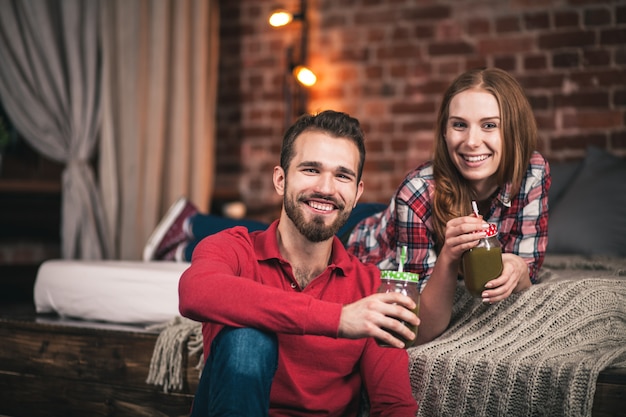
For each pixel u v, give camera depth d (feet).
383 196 13.85
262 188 14.93
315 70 14.39
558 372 5.28
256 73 14.98
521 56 12.92
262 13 14.93
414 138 13.67
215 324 5.20
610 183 10.36
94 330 7.29
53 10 13.69
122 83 14.14
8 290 12.30
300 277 5.49
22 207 13.37
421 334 6.16
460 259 5.88
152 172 14.20
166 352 6.77
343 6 14.20
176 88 14.42
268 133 14.90
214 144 15.25
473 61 13.26
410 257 6.74
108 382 7.16
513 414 5.43
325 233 5.22
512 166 6.50
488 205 6.88
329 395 5.39
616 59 12.36
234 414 4.48
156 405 6.91
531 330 5.92
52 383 7.46
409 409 5.17
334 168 5.17
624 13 12.34
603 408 5.26
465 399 5.58
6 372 7.70
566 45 12.64
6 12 13.19
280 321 4.59
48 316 8.34
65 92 13.69
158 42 14.25
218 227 9.77
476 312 6.24
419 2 13.64
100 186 13.93
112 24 14.06
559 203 10.62
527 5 12.90
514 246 6.78
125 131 14.15
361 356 5.48
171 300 7.52
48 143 13.61
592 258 9.11
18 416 7.62
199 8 14.53
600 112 12.42
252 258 5.39
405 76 13.74
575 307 6.00
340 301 5.43
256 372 4.58
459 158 6.51
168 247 9.94
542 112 12.75
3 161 13.62
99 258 13.52
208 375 4.90
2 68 13.26
